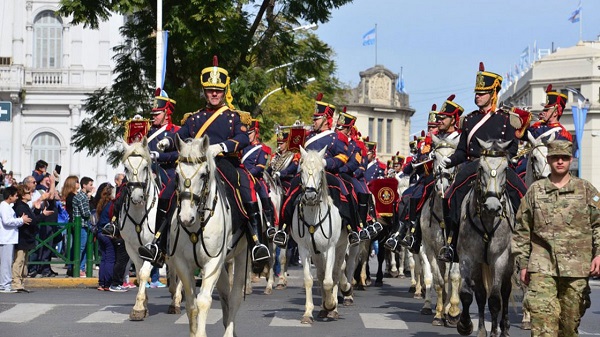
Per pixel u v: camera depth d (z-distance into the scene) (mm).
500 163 11594
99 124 34656
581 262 9781
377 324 15078
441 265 14961
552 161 9945
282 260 21812
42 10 56938
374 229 16750
